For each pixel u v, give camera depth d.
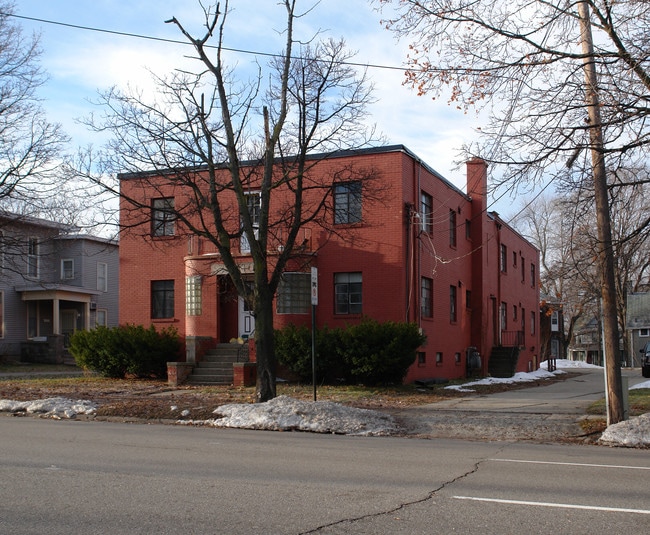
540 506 6.95
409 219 23.67
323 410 14.36
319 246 23.80
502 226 35.78
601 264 13.47
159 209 16.55
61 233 29.11
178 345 24.67
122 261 26.61
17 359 38.19
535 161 13.09
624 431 12.37
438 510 6.74
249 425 13.98
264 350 15.92
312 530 5.99
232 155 16.03
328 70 16.91
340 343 21.62
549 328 58.06
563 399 19.56
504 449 11.48
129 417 15.44
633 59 12.14
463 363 29.55
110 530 5.91
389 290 23.06
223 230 16.17
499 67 12.79
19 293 38.78
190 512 6.55
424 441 12.59
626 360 57.72
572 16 12.59
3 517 6.30
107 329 24.91
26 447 10.66
